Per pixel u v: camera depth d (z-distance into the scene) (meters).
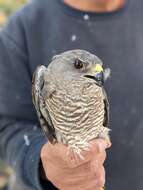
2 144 0.50
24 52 0.53
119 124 0.52
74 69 0.34
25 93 0.53
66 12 0.53
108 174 0.52
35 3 0.55
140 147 0.52
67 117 0.34
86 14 0.52
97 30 0.52
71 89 0.33
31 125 0.51
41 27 0.53
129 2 0.54
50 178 0.39
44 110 0.35
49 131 0.36
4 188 0.68
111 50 0.52
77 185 0.37
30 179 0.44
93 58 0.34
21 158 0.45
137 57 0.53
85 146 0.35
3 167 0.84
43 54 0.53
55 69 0.34
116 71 0.52
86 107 0.33
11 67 0.53
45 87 0.34
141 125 0.52
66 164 0.36
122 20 0.53
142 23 0.54
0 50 0.54
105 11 0.53
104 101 0.35
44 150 0.39
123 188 0.52
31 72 0.53
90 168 0.36
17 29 0.54
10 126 0.51
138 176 0.52
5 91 0.53
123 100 0.52
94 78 0.34
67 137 0.34
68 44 0.52
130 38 0.53
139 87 0.52
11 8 1.27
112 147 0.51
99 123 0.34
